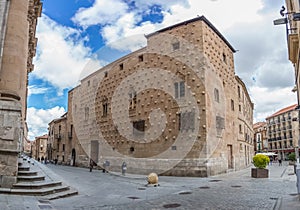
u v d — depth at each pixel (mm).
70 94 38281
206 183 16047
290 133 78438
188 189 13453
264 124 97062
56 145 48000
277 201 9742
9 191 9766
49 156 54938
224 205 9133
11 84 11922
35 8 19766
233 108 27812
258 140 98625
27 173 11664
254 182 16281
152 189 13469
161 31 23391
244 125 32812
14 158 10570
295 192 11945
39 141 84625
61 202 9578
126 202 9828
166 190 13109
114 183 15844
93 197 10906
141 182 16516
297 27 12430
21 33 12766
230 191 12547
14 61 12227
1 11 12195
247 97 38000
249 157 36625
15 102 11180
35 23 22031
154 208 8750
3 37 12055
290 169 30219
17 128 10836
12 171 10438
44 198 9789
